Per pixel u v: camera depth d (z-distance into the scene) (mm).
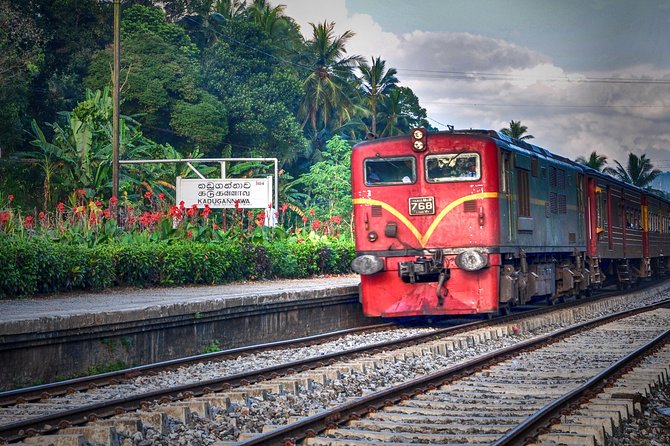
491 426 10859
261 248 31531
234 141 70375
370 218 23250
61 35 68125
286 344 19438
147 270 25953
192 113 63812
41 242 23125
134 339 17141
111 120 52062
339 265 38125
